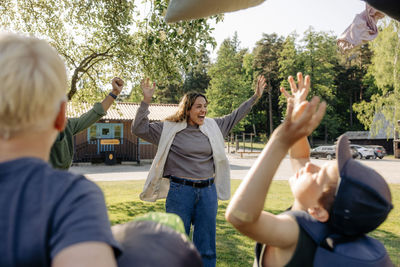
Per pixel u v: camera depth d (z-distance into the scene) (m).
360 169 1.12
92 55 8.04
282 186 11.84
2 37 0.81
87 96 9.20
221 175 3.54
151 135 3.40
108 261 0.67
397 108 25.92
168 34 6.28
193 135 3.37
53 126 0.84
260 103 62.94
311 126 0.99
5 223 0.68
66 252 0.64
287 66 53.47
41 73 0.77
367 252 1.14
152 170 3.38
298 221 1.16
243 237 5.09
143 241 0.87
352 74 62.06
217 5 1.79
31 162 0.76
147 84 3.43
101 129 24.03
